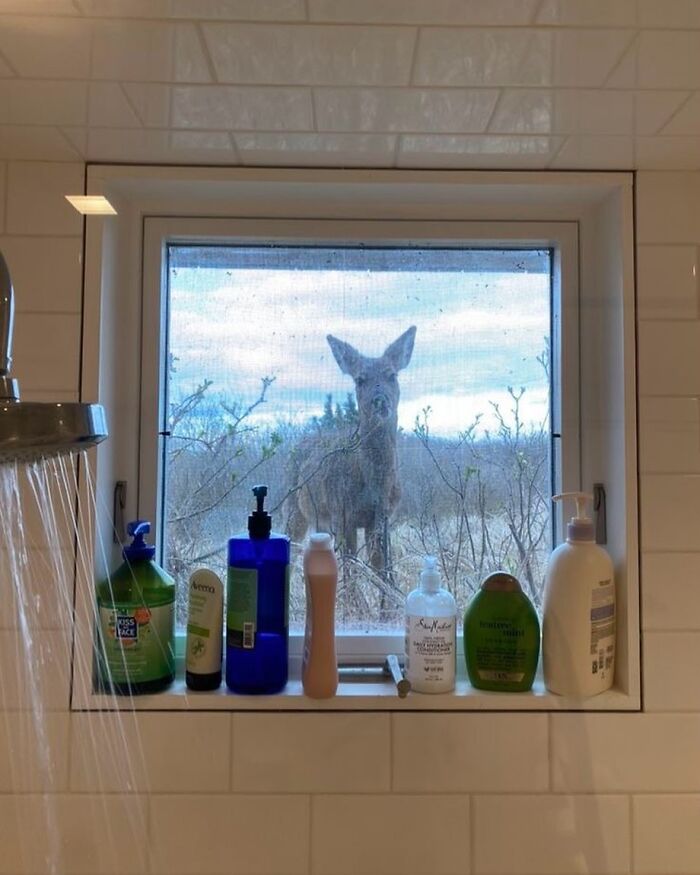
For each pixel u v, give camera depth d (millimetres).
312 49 737
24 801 969
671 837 997
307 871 980
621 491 1051
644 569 1026
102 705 984
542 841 994
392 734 997
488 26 696
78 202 1026
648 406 1042
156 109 873
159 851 974
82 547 1000
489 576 1064
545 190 1077
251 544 1027
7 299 651
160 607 1015
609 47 736
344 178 1047
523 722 1003
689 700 1012
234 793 984
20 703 978
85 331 1020
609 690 1028
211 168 1039
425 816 991
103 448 1042
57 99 847
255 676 999
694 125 915
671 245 1051
